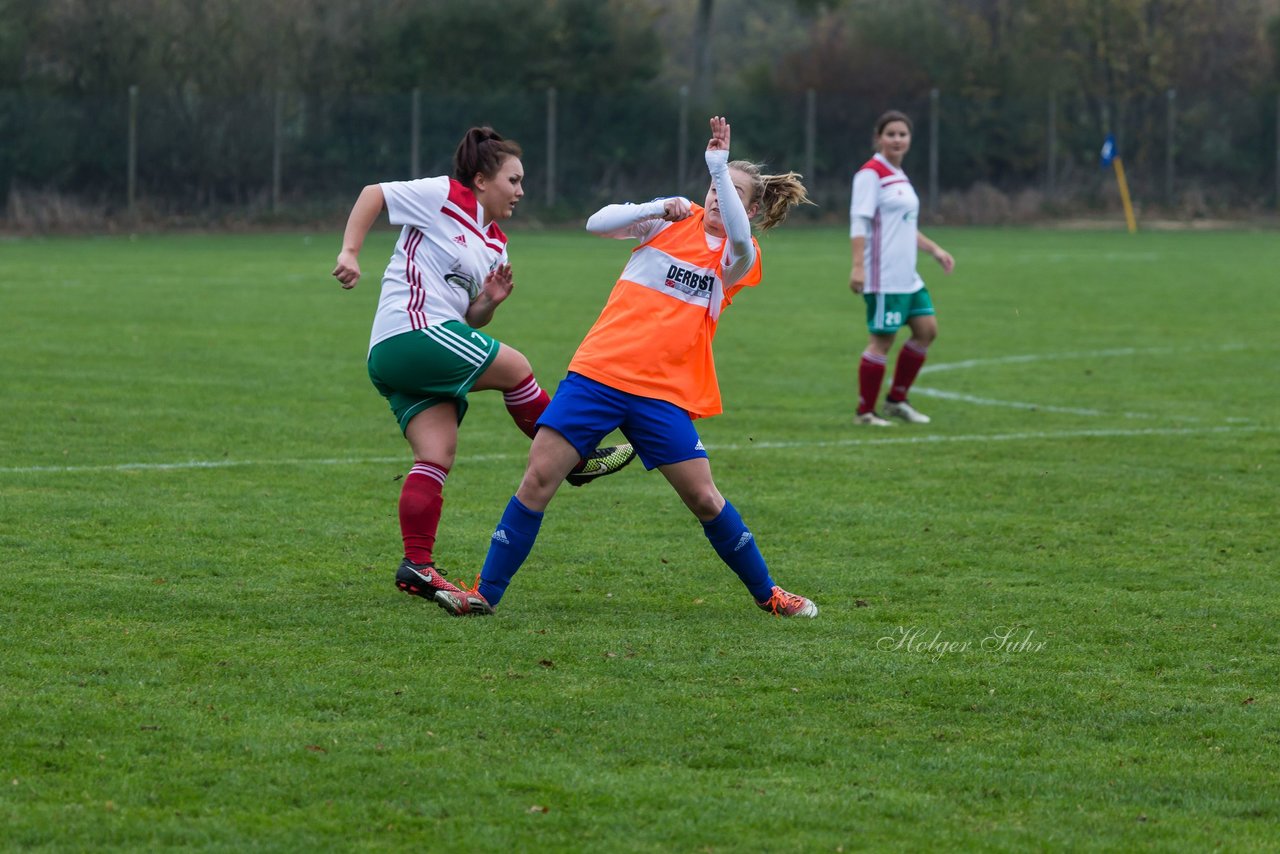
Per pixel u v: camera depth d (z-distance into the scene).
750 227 19.52
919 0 174.88
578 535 25.08
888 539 25.28
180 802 13.46
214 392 41.66
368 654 17.95
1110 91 176.88
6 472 29.47
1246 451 34.50
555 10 157.38
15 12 137.00
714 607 20.64
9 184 133.12
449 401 20.67
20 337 53.97
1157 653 18.72
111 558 22.62
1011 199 159.12
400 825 13.05
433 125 146.62
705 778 14.28
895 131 37.94
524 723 15.64
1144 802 13.96
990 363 51.59
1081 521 26.88
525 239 132.38
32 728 15.13
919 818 13.45
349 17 153.00
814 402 42.28
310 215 143.25
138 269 90.50
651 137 152.12
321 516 26.16
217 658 17.67
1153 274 93.69
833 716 16.11
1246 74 177.38
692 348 19.55
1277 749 15.38
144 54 140.25
